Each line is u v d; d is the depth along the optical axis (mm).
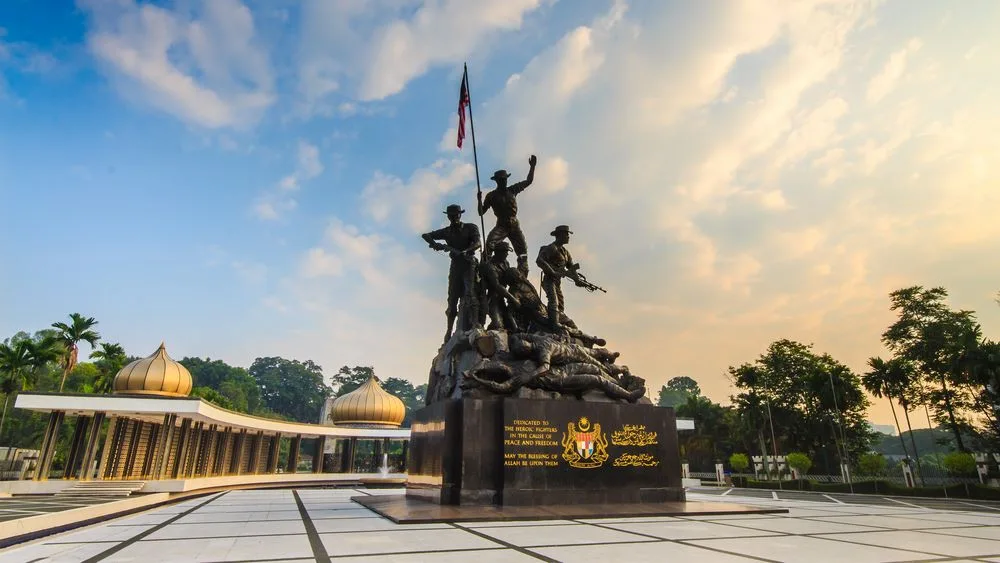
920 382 49812
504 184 17422
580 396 14117
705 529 9586
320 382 129500
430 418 14031
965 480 37344
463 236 17094
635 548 7414
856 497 32969
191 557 6719
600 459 13297
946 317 48219
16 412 59469
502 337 14914
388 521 10656
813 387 55719
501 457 12602
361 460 53031
